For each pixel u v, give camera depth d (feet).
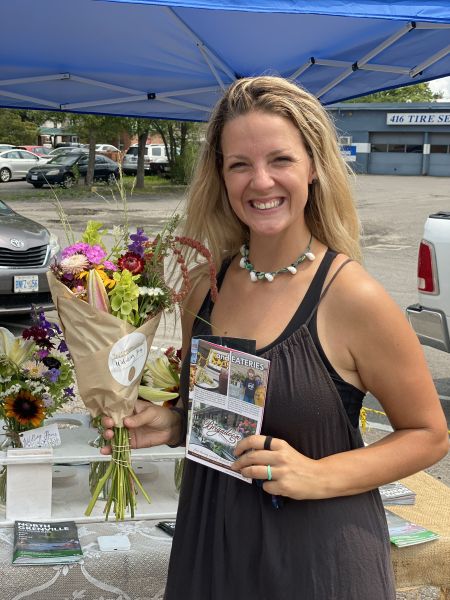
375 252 48.65
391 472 5.25
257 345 5.46
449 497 9.34
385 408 5.49
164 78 17.62
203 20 13.55
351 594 5.21
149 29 14.07
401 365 5.26
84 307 5.82
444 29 14.19
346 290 5.32
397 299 33.40
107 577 7.38
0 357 8.54
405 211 74.95
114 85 18.13
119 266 6.07
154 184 100.68
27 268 24.25
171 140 100.78
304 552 5.25
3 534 7.86
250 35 14.57
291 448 5.20
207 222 6.33
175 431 6.23
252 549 5.41
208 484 5.70
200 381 5.55
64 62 16.46
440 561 7.95
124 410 6.00
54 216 62.23
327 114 5.72
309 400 5.25
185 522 5.90
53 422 9.60
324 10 9.19
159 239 6.17
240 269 6.02
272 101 5.39
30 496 8.11
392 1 9.45
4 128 134.51
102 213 65.00
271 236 5.65
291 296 5.53
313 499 5.25
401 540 7.81
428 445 5.32
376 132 136.67
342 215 5.77
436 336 17.89
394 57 16.16
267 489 5.17
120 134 93.40
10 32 14.24
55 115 88.94
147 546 7.66
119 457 6.10
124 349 5.87
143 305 6.03
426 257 17.74
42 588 7.24
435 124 132.26
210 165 6.18
